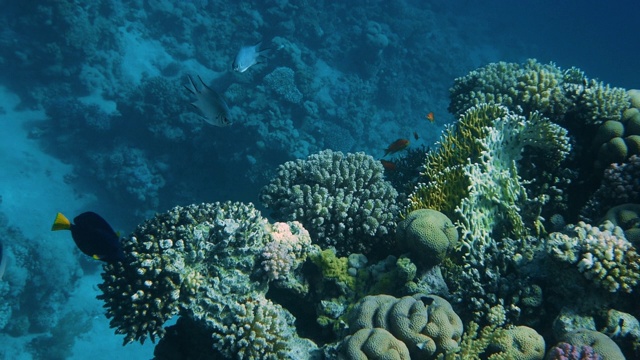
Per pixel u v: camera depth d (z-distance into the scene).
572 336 3.15
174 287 3.66
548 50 48.66
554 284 3.75
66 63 18.45
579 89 5.66
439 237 3.89
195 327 4.03
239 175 15.55
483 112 5.77
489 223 4.66
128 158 16.14
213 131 15.80
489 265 4.11
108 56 19.70
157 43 21.83
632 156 4.58
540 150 5.35
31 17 17.73
